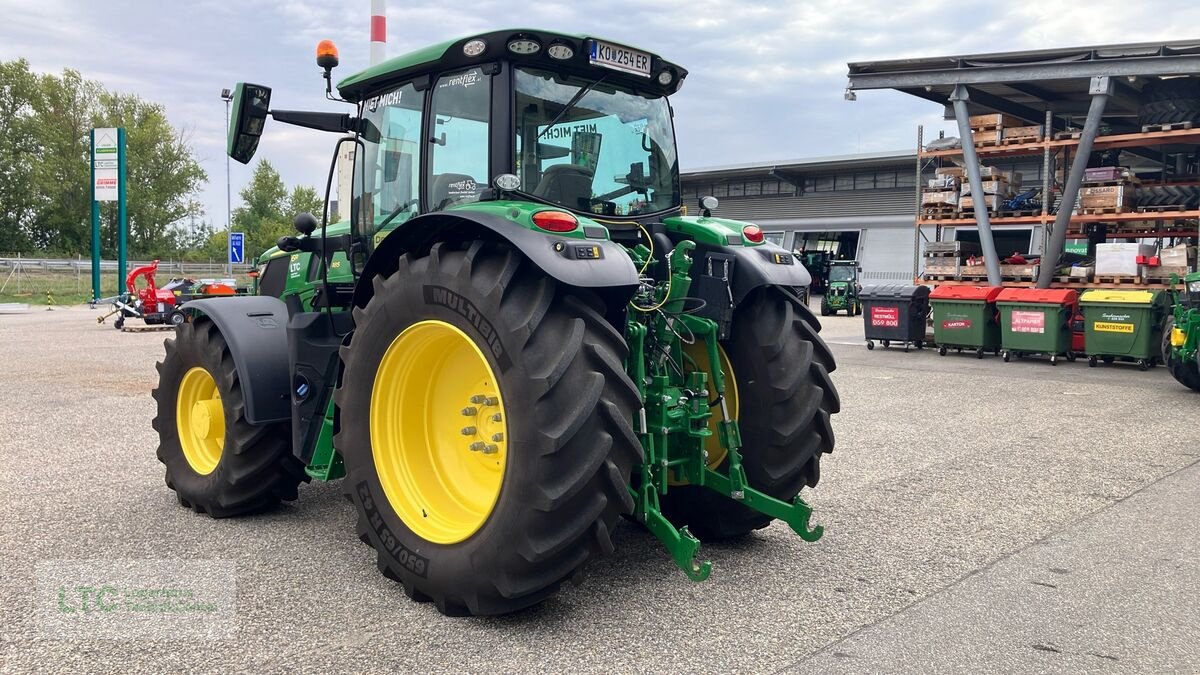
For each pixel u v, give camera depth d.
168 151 65.12
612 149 4.18
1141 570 3.95
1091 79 13.03
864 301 14.38
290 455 4.62
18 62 60.44
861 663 2.99
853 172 31.98
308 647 3.07
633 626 3.28
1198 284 9.23
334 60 4.46
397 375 3.71
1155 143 13.52
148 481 5.43
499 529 3.17
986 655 3.07
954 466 6.03
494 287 3.24
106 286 39.09
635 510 3.60
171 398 5.00
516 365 3.16
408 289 3.56
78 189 61.34
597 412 3.18
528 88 3.83
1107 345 11.77
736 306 4.11
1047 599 3.60
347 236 4.79
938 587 3.73
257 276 6.37
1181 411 8.35
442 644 3.11
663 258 4.15
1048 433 7.23
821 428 4.14
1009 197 15.20
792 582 3.77
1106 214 13.49
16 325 19.00
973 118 14.70
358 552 4.13
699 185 36.38
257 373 4.43
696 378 3.96
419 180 4.11
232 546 4.21
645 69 4.13
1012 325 12.56
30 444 6.46
